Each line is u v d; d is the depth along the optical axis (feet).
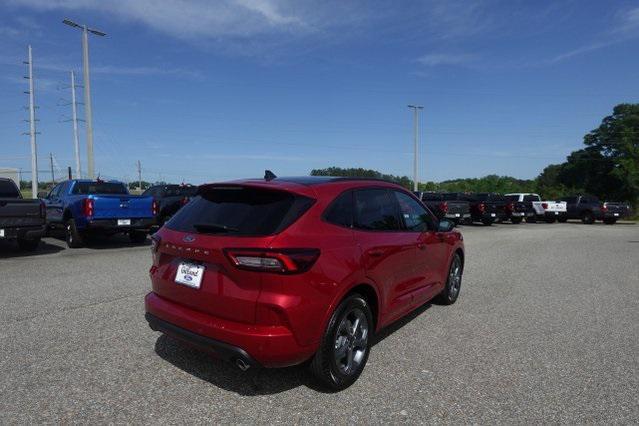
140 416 10.80
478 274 30.22
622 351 15.70
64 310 19.01
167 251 12.72
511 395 12.30
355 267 12.50
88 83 89.15
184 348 14.97
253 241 11.05
